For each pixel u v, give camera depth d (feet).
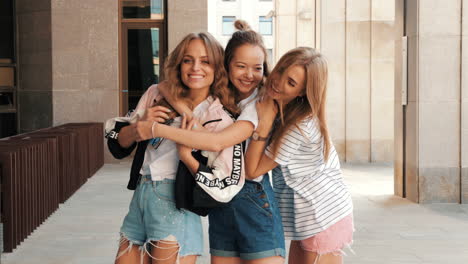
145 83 47.21
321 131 9.55
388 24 45.50
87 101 45.83
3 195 18.71
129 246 10.03
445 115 27.35
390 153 45.91
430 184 27.63
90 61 45.80
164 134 9.29
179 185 9.45
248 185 9.67
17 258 18.54
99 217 25.13
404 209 26.58
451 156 27.50
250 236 9.61
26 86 46.42
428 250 19.70
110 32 45.85
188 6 46.06
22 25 46.39
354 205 27.76
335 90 45.78
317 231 9.82
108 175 38.86
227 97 9.83
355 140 45.85
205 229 22.77
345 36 45.55
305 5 66.23
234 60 9.75
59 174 28.07
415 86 27.48
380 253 19.31
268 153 9.50
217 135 9.27
